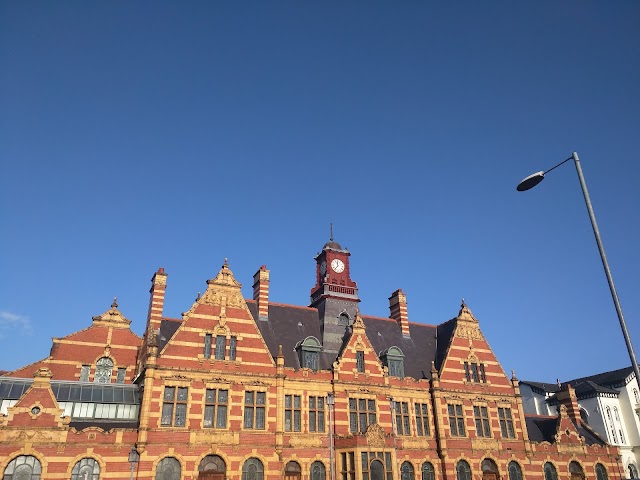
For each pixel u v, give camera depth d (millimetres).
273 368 43562
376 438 42562
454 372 51781
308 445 42406
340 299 53906
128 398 40938
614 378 68625
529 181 21359
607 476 54625
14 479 33219
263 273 51375
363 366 47531
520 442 51719
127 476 35812
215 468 38812
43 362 44719
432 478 46438
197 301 43438
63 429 35219
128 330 48469
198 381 40594
